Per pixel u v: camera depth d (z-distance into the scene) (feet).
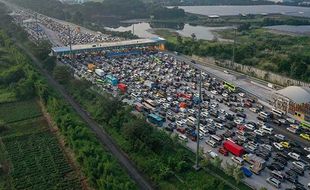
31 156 441.27
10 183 389.60
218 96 653.30
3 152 451.53
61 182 388.78
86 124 520.83
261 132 504.02
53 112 530.27
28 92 636.89
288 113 577.02
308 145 477.36
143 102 611.06
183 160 419.13
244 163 433.48
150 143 437.17
